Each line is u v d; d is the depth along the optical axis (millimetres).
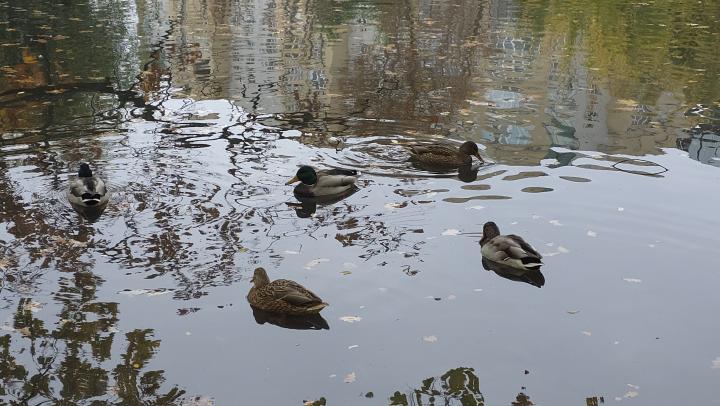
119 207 11078
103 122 14906
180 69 19328
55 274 9234
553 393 7285
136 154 13172
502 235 10000
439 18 27266
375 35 24078
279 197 11648
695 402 7207
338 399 7117
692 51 22828
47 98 16547
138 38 22781
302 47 22156
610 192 11953
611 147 14234
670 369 7719
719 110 16859
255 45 22344
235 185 11992
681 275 9547
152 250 9883
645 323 8531
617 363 7797
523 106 16875
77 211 10938
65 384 7219
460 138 14547
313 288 9055
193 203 11289
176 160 12945
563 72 20078
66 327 8148
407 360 7754
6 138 13859
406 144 14172
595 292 9141
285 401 7070
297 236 10375
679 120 16094
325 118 15609
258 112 15930
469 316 8586
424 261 9766
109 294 8820
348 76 19125
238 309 8625
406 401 7090
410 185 12234
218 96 17000
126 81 18062
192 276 9273
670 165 13258
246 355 7781
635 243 10336
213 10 28125
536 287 9227
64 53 20625
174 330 8172
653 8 30047
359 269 9516
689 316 8672
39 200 11250
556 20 27359
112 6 28016
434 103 16922
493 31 25219
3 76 18219
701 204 11492
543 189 12070
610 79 19484
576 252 10078
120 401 6980
